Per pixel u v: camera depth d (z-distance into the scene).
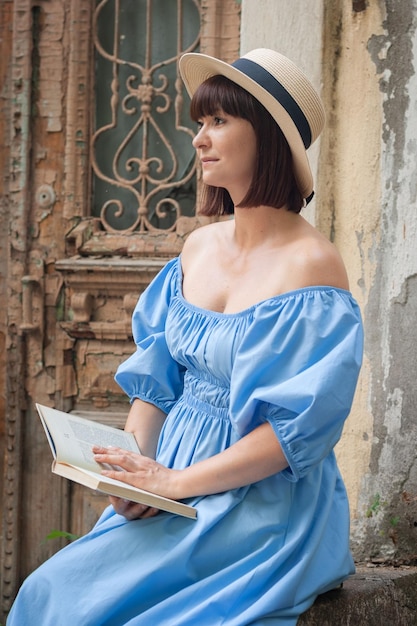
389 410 2.77
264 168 2.01
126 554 1.91
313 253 1.97
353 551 2.78
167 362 2.23
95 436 2.07
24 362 3.62
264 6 2.95
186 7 3.58
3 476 3.65
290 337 1.90
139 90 3.58
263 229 2.06
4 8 3.64
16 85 3.61
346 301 1.96
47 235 3.61
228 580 1.88
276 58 2.04
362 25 2.84
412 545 2.73
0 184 3.64
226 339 1.97
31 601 1.91
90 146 3.61
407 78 2.79
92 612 1.85
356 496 2.80
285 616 1.90
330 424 1.88
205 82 2.04
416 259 2.75
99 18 3.62
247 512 1.93
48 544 3.60
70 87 3.60
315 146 2.88
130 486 1.87
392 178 2.80
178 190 3.58
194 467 1.93
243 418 1.92
